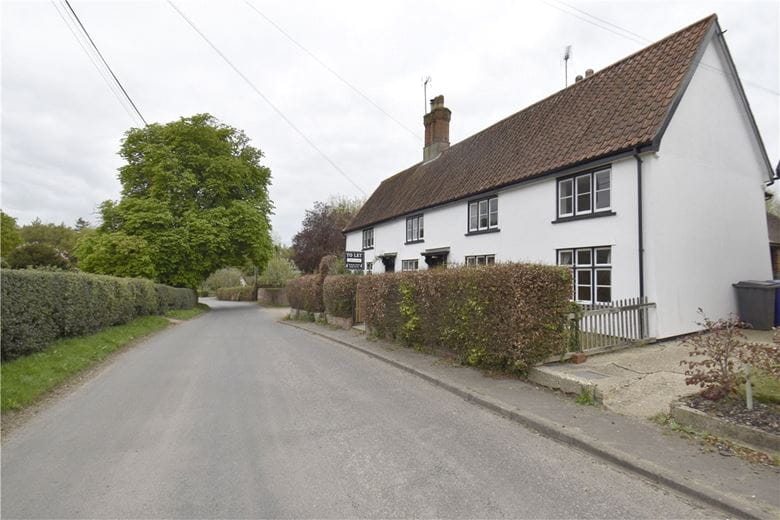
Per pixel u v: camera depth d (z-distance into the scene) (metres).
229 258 31.39
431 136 24.75
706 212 11.60
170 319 21.77
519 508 3.43
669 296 10.43
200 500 3.57
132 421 5.67
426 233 20.39
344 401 6.56
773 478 3.75
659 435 4.75
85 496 3.66
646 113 11.03
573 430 4.93
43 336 9.20
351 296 16.48
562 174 12.61
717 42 12.02
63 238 58.09
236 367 9.31
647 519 3.28
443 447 4.70
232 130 33.53
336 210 42.66
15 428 5.46
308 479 3.94
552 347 7.29
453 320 8.88
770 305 11.37
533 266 7.18
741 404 4.93
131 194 29.66
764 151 13.37
